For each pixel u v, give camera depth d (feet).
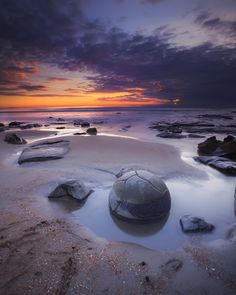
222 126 63.21
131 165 23.59
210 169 22.68
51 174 20.52
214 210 14.24
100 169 22.29
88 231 11.61
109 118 103.91
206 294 7.52
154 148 32.30
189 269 8.67
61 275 8.29
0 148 34.22
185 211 14.08
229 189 17.61
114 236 11.35
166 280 8.12
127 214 12.42
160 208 12.64
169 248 10.28
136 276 8.30
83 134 49.60
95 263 8.98
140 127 65.36
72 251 9.73
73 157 27.02
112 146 33.50
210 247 10.16
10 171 21.70
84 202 15.03
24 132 53.62
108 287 7.80
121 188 13.19
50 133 51.75
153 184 13.08
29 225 11.82
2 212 13.20
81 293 7.55
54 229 11.54
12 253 9.50
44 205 14.32
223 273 8.42
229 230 11.77
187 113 133.39
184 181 19.26
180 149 32.83
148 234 11.56
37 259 9.14
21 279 8.09
